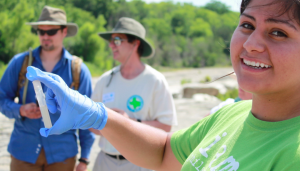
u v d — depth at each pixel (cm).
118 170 256
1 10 2755
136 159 130
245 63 90
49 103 113
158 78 269
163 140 134
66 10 4534
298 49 80
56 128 104
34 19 2733
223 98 1288
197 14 8575
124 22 285
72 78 283
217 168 97
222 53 7206
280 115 89
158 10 8169
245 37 91
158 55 6078
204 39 7162
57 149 273
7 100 271
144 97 263
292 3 79
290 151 75
